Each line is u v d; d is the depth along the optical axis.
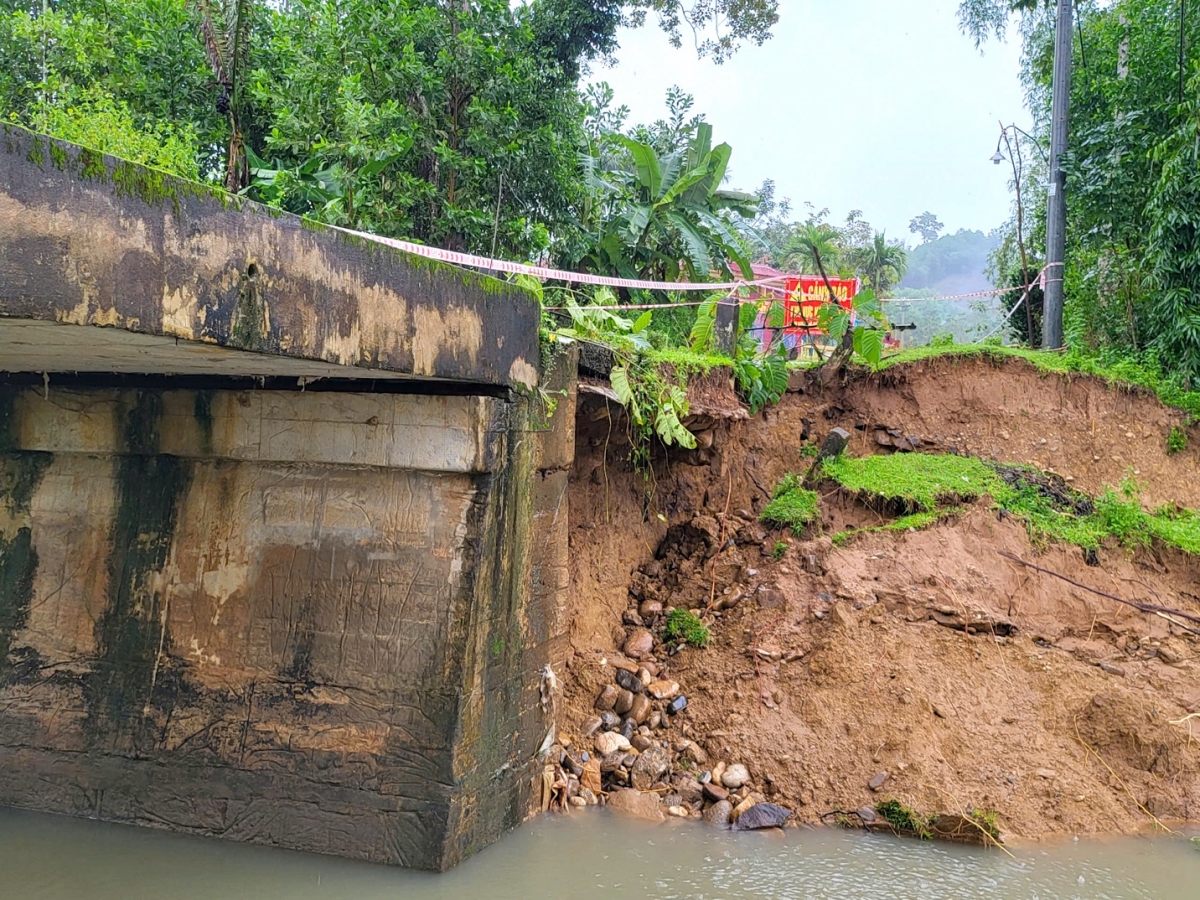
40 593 4.93
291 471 4.66
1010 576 6.50
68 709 4.79
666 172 11.88
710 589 6.73
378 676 4.40
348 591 4.50
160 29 9.79
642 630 6.45
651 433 6.68
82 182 2.57
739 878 4.39
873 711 5.52
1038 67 14.86
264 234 3.16
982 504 7.05
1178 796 5.36
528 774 4.98
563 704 5.60
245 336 3.10
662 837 4.85
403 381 4.40
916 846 4.88
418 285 3.93
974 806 5.06
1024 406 8.52
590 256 11.23
